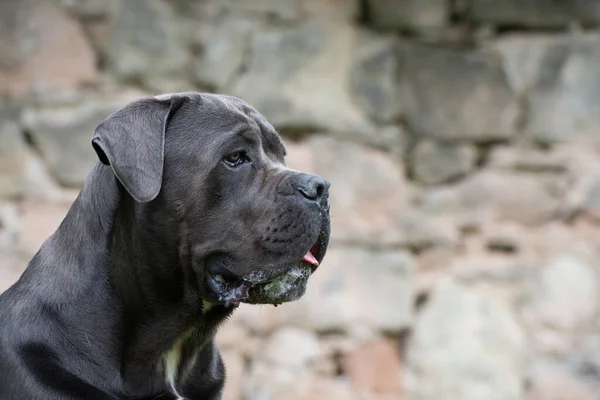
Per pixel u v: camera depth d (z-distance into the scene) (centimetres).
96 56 1148
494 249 1224
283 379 1111
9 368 523
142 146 527
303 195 561
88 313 544
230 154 564
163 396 558
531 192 1233
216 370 604
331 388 1130
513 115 1253
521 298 1202
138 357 554
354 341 1150
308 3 1225
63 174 1093
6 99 1091
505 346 1173
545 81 1254
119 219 554
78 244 557
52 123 1093
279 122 1187
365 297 1159
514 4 1262
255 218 560
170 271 557
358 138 1213
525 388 1173
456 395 1152
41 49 1113
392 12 1248
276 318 1133
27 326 534
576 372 1179
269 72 1191
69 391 519
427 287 1195
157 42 1162
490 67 1250
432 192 1236
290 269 562
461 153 1250
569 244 1219
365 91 1230
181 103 568
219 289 562
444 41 1256
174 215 552
